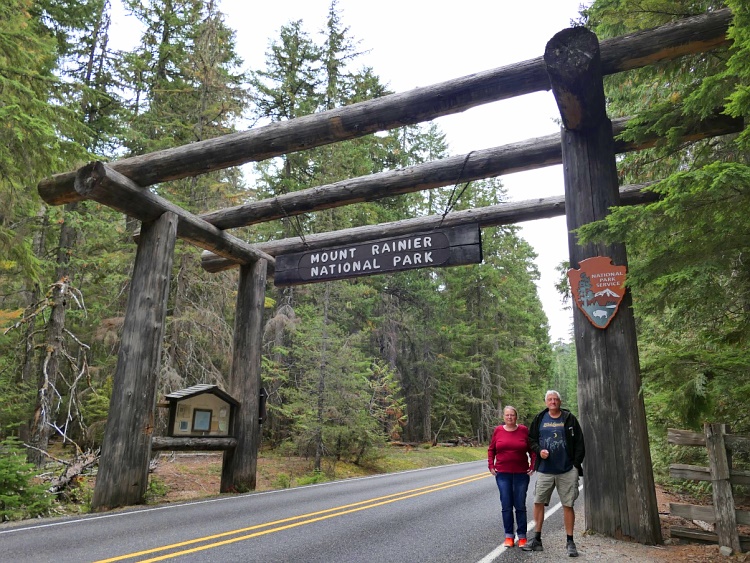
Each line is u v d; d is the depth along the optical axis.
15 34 10.66
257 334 11.68
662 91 8.96
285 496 9.37
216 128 19.06
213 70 18.48
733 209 4.22
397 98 7.56
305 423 18.95
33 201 12.77
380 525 6.29
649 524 5.59
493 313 36.31
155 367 9.04
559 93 6.19
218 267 12.27
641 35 6.00
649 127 6.16
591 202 6.65
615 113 11.40
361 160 25.69
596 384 6.19
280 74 25.42
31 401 16.72
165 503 8.57
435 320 33.34
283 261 11.09
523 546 5.13
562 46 5.91
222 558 4.60
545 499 5.22
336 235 11.40
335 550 4.95
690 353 5.05
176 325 17.19
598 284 6.37
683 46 5.88
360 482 12.45
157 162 9.02
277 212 10.57
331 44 25.69
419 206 34.75
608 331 6.26
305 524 6.30
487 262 36.66
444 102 7.30
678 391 5.10
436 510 7.57
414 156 35.41
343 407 19.59
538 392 44.59
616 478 5.85
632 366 6.09
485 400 34.84
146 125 19.14
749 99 3.84
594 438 6.07
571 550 4.90
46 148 10.22
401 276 30.33
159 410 15.99
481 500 8.74
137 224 18.47
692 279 4.40
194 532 5.78
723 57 6.27
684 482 10.19
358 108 7.80
